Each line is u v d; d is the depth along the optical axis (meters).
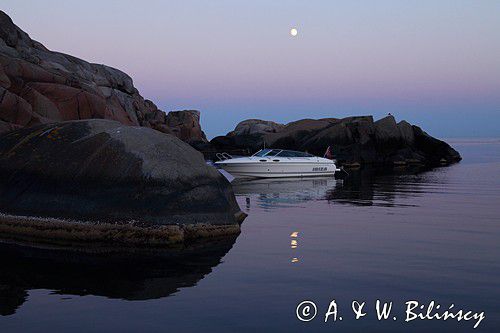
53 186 11.16
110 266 8.41
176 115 57.12
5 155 12.26
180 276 7.68
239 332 5.31
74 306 6.21
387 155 48.00
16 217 11.01
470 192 20.66
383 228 11.96
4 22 33.19
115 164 11.06
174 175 11.10
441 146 51.62
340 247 9.75
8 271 8.08
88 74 42.41
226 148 49.38
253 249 9.67
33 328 5.46
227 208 11.63
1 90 23.83
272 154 30.86
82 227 10.50
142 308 6.11
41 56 37.44
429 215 14.09
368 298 6.48
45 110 28.45
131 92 49.81
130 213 10.48
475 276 7.51
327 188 23.38
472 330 5.38
